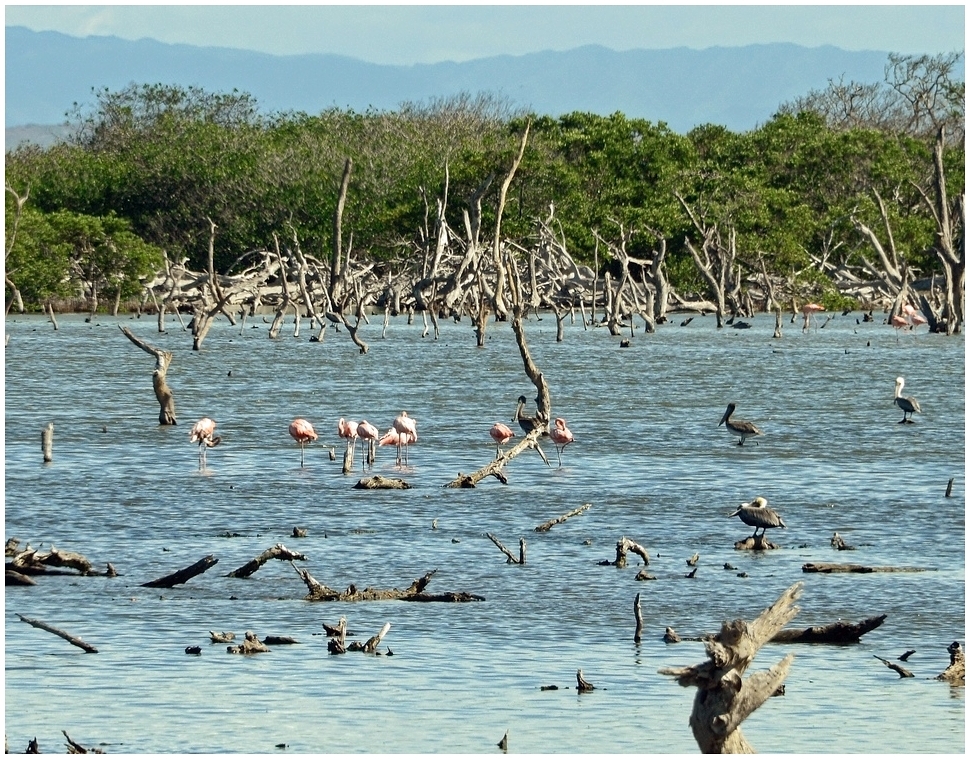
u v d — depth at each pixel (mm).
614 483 97375
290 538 76562
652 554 72812
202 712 47688
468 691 50031
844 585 65688
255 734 45594
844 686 51500
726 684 39906
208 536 77375
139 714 47344
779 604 41000
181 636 56562
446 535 77625
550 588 64812
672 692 50125
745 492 93875
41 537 76875
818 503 89438
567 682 51000
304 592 64000
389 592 63125
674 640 56375
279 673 51781
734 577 67375
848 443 123000
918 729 46812
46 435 108062
